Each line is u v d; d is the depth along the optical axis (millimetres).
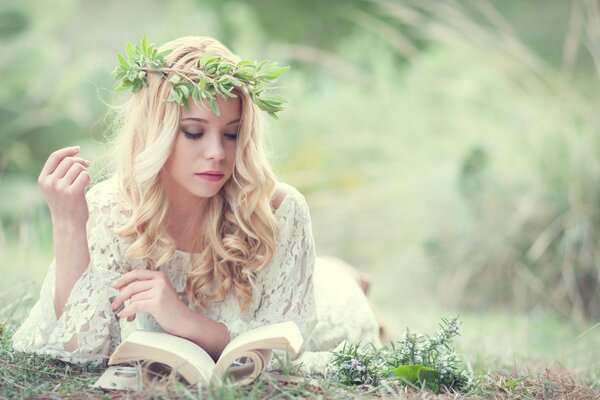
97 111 9883
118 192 3193
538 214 6730
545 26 12578
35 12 10367
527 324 5523
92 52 10508
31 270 5391
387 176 7672
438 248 6973
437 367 3023
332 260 4379
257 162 3074
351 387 2871
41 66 10102
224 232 3176
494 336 4891
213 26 10789
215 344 3010
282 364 2893
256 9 12594
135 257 3127
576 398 3074
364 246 7438
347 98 8578
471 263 6816
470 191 6871
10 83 9953
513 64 7867
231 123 3012
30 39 10156
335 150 8383
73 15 11156
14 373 2861
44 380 2873
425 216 7164
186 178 2977
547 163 6922
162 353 2705
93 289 3020
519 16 12672
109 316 3039
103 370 3094
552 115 7281
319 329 3697
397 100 8352
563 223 6613
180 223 3203
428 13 11703
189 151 2963
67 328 2994
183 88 2906
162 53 2994
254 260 3182
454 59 8688
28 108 9852
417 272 7008
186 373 2713
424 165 7508
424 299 6914
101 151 9234
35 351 3053
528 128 7262
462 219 6887
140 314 3355
